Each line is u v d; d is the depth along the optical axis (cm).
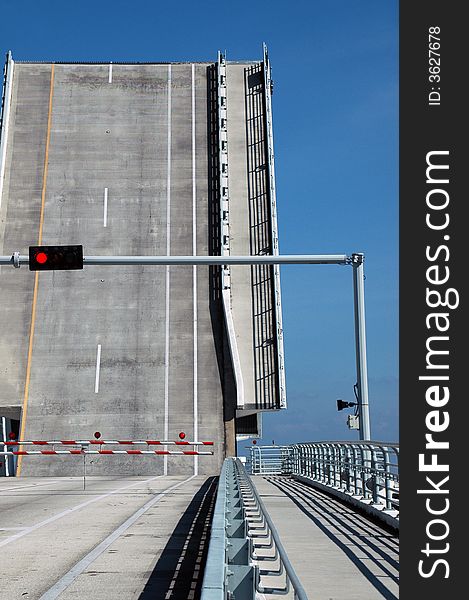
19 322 3712
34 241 3828
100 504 1745
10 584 820
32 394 3594
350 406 1841
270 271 3781
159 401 3588
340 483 1969
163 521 1384
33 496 2019
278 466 4216
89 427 3534
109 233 3881
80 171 4016
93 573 880
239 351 3709
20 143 4047
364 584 879
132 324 3731
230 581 487
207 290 3809
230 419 3569
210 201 3972
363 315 1886
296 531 1312
